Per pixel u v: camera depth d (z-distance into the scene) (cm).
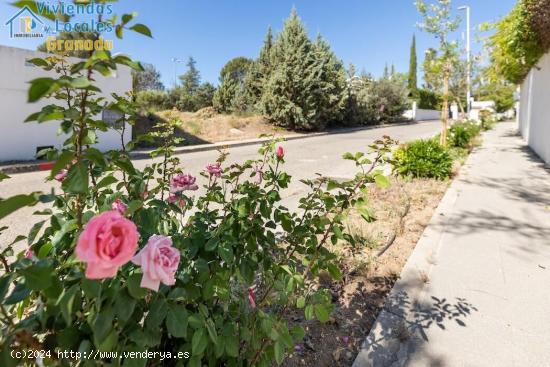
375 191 560
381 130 2350
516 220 437
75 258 93
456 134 1116
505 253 338
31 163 805
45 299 98
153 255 86
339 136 1880
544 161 886
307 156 1069
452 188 602
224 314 141
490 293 263
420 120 3888
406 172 670
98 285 86
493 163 863
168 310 102
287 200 520
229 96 2692
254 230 168
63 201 130
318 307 151
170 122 197
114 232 76
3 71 805
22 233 364
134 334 97
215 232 152
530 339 211
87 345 88
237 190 189
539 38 774
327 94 2041
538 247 353
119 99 144
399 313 231
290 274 154
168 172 196
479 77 1373
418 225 410
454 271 298
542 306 247
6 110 822
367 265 295
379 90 3147
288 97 1922
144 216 127
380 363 187
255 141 1440
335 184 169
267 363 145
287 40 1916
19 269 84
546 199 534
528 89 1245
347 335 210
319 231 177
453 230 400
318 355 193
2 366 81
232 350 125
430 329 218
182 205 176
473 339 209
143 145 1129
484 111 2077
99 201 139
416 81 4331
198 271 127
